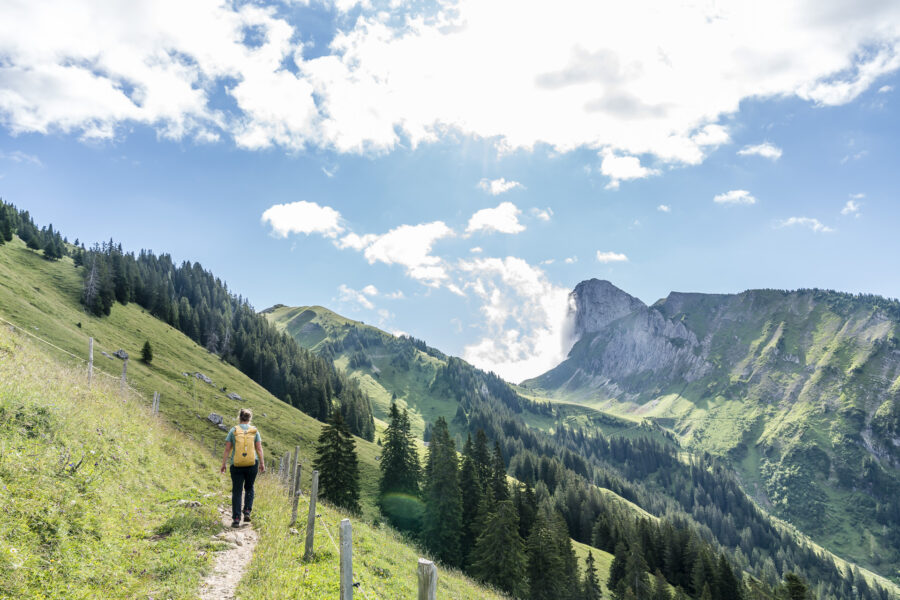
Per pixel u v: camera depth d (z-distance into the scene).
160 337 128.12
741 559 183.62
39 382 14.41
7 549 7.10
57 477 9.95
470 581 29.66
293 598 8.70
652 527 102.19
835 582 193.12
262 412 107.81
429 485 62.31
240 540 11.69
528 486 79.62
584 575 77.12
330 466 57.09
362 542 17.69
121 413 17.77
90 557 8.25
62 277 126.81
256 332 196.75
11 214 157.25
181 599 7.86
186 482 15.87
